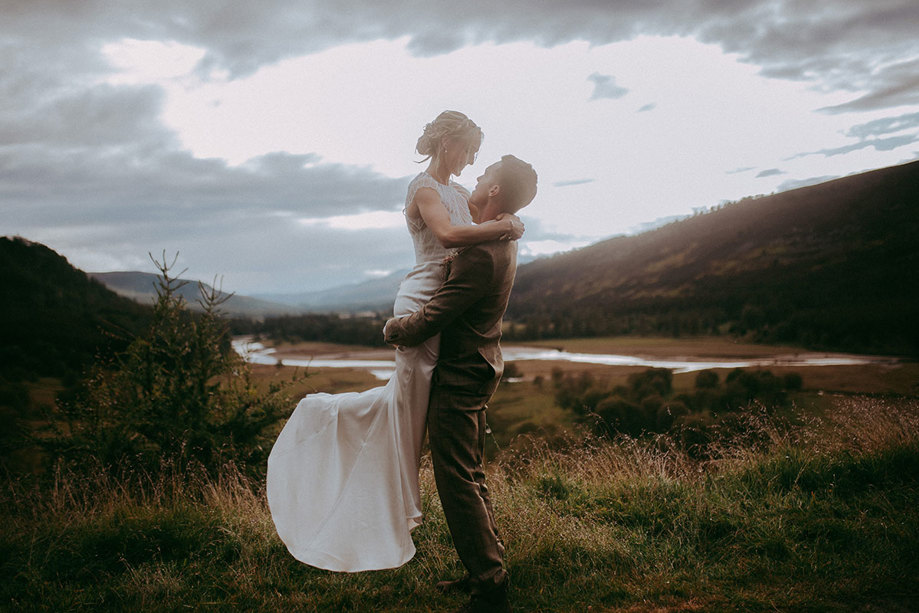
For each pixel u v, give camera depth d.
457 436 2.10
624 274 187.12
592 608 2.15
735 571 2.38
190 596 2.35
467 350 2.09
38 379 18.58
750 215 180.38
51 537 2.83
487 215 2.19
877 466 3.36
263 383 5.25
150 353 5.05
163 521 2.88
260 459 4.91
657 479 3.32
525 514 2.90
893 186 142.75
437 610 2.18
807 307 104.06
